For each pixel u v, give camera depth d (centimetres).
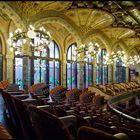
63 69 2202
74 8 1365
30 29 1041
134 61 2944
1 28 1612
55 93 1105
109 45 2225
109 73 2638
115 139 183
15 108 450
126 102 1823
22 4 1210
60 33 2086
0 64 1639
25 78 1394
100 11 1407
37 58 1936
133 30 1944
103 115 682
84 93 1252
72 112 530
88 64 2533
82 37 1783
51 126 259
